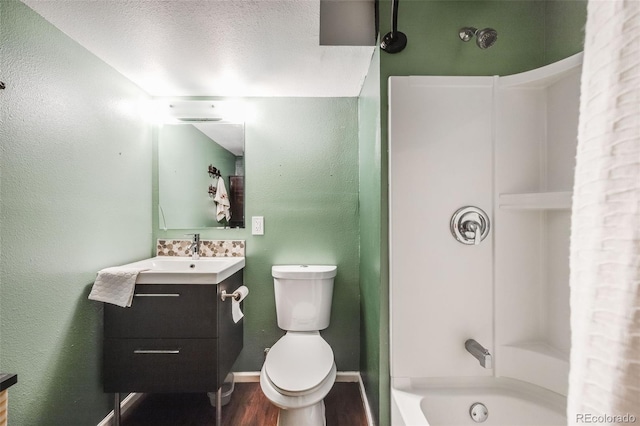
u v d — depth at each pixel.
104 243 1.52
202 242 2.00
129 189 1.74
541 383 1.12
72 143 1.32
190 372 1.42
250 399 1.79
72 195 1.32
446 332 1.23
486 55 1.25
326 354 1.47
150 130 1.97
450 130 1.23
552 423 1.06
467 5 1.25
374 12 1.35
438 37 1.25
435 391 1.19
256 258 2.01
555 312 1.16
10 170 1.07
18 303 1.09
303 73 1.67
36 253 1.16
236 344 1.78
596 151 0.23
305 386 1.24
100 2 1.10
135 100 1.81
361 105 1.89
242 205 2.02
